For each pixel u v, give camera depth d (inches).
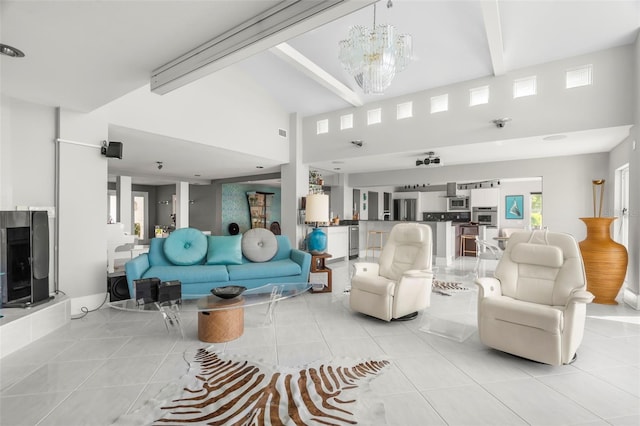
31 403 78.0
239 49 87.5
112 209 443.2
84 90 126.6
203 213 452.8
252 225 487.2
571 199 250.4
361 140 259.4
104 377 90.8
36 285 126.0
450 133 219.8
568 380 89.4
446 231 305.4
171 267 165.2
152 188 504.7
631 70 165.6
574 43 172.9
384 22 179.8
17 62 103.1
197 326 133.0
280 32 80.0
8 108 133.3
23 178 137.6
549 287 110.3
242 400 79.6
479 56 191.9
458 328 130.6
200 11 80.5
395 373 93.1
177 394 82.2
